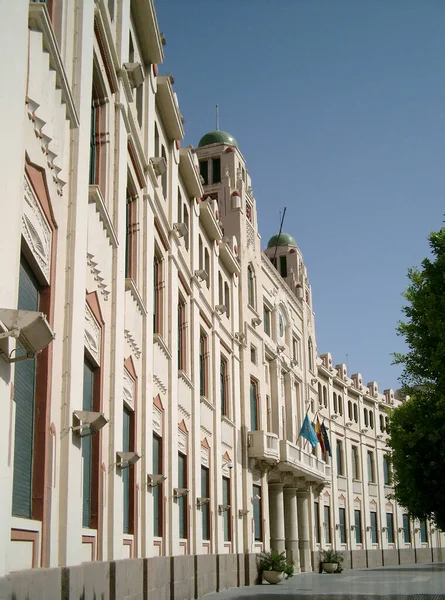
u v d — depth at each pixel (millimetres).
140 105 18812
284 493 40375
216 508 26625
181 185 24641
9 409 7621
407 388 17094
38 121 9344
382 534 56250
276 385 39188
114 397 13945
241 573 29156
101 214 13188
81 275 11414
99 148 14172
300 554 41312
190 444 23547
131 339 15906
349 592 24328
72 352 10812
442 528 16609
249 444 33062
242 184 36281
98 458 12961
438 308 15875
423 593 23688
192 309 24812
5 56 7684
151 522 17125
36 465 9562
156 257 20719
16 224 7906
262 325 37000
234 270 32688
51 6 11109
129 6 16719
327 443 42844
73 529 10484
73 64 11750
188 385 23719
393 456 18672
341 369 55125
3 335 7105
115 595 12727
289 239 49406
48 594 8969
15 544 8469
